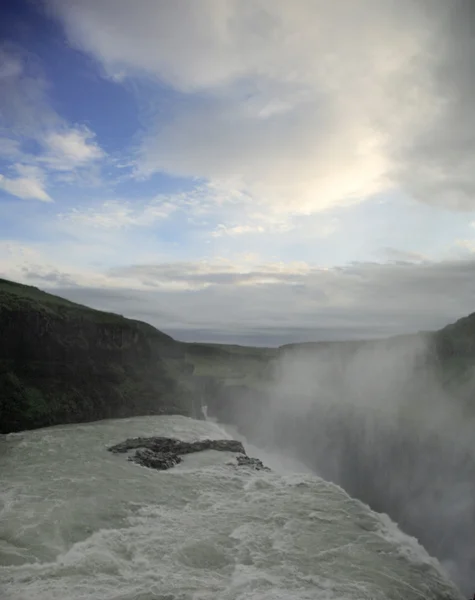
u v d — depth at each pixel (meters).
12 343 75.31
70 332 83.81
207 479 45.44
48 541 30.34
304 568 28.38
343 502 39.72
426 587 27.81
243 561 28.94
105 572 27.03
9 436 62.50
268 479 46.25
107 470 46.34
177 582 26.08
